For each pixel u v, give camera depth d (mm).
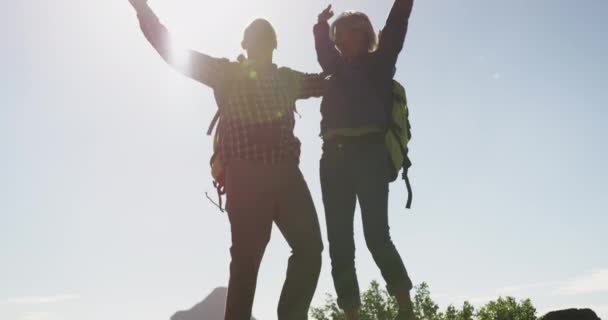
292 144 3594
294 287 3584
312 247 3588
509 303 55031
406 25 4820
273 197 3500
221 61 3678
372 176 4516
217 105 3689
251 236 3398
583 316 6430
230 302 3330
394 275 4352
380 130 4617
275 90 3680
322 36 4980
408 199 4715
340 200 4605
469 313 55250
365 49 5031
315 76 4074
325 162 4719
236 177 3434
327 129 4715
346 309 4418
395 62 4855
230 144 3482
